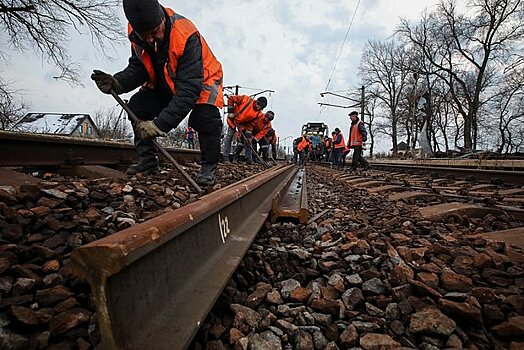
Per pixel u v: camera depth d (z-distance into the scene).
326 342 1.48
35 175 3.43
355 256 2.31
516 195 5.06
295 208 3.90
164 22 3.13
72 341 1.19
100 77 3.44
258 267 2.20
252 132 11.56
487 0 32.38
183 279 1.33
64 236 1.88
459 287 1.83
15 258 1.54
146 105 4.07
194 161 7.95
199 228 1.59
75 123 41.16
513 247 2.53
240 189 2.40
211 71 3.88
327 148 27.61
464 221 3.39
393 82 50.41
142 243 0.96
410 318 1.60
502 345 1.47
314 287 1.94
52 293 1.34
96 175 3.69
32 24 15.06
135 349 0.93
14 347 1.10
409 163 18.16
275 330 1.51
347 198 5.29
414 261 2.24
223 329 1.49
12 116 15.31
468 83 37.34
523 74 33.41
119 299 0.91
